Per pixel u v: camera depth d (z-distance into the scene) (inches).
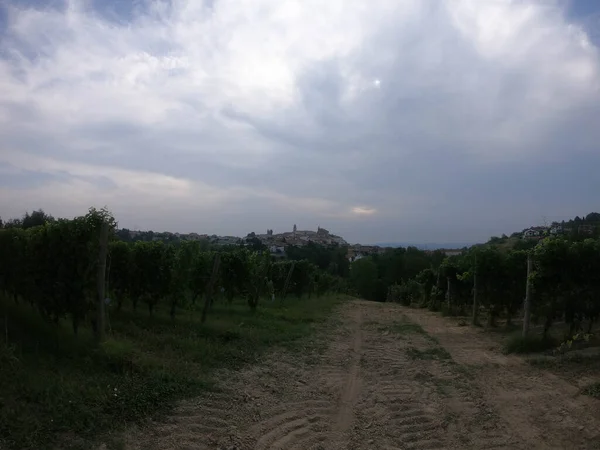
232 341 445.1
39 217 739.4
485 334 599.2
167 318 515.8
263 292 877.8
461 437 248.7
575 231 586.2
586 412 267.3
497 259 655.8
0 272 417.1
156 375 294.2
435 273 1210.6
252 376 347.3
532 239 689.6
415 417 278.5
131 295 505.0
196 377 313.6
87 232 331.6
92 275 340.2
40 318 369.1
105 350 312.0
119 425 226.7
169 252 508.7
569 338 436.1
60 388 243.4
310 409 289.7
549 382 333.7
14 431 196.9
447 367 407.5
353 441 243.8
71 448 196.9
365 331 645.3
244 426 253.1
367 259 2576.3
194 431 237.5
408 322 761.0
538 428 254.8
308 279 1127.6
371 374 386.0
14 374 247.1
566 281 422.3
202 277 595.8
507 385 339.0
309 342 508.7
